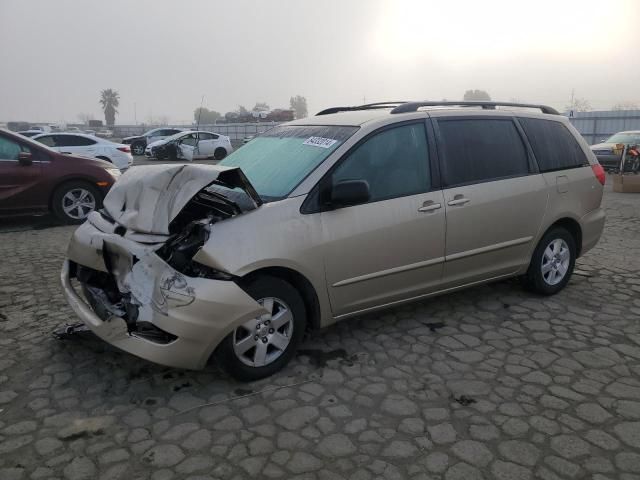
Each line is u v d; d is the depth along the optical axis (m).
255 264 3.42
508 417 3.19
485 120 4.69
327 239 3.71
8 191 8.49
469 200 4.37
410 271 4.16
